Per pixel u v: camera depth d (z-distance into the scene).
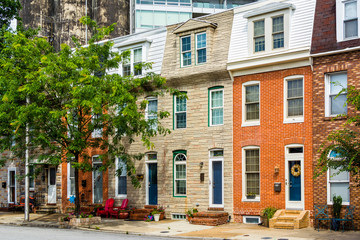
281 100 20.73
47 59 20.03
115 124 20.59
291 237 16.50
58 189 28.84
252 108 21.80
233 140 22.05
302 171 19.86
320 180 19.19
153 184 25.00
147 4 58.53
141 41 25.61
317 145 19.38
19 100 21.53
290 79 20.62
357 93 15.44
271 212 19.84
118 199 26.19
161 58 24.98
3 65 20.81
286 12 20.70
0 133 22.66
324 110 19.33
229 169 22.02
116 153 21.77
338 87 19.25
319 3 20.17
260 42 21.58
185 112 24.00
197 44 23.64
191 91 23.78
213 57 22.89
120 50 26.67
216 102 23.00
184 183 23.73
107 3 59.53
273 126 20.86
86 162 21.14
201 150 23.08
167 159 24.30
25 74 20.84
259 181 21.17
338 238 16.16
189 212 22.36
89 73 20.42
